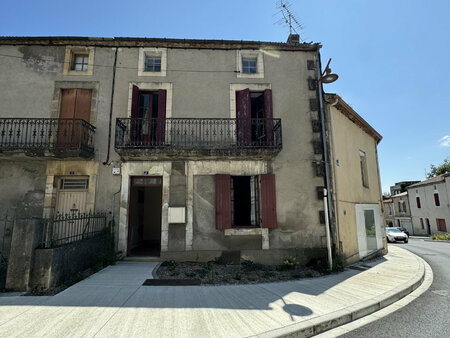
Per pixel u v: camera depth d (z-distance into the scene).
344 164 8.40
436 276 6.89
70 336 2.86
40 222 4.57
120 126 6.92
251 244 7.01
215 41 7.91
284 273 6.21
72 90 7.55
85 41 7.71
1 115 7.25
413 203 31.55
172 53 7.89
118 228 6.86
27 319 3.25
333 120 8.14
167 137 7.40
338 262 6.81
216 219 6.91
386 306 4.41
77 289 4.43
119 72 7.67
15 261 4.32
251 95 8.22
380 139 11.91
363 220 9.07
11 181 6.96
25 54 7.61
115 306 3.74
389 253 10.70
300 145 7.68
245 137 7.30
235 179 7.62
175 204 7.00
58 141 7.12
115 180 7.07
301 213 7.31
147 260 6.76
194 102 7.67
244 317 3.51
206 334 3.00
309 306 3.99
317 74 8.13
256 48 8.12
